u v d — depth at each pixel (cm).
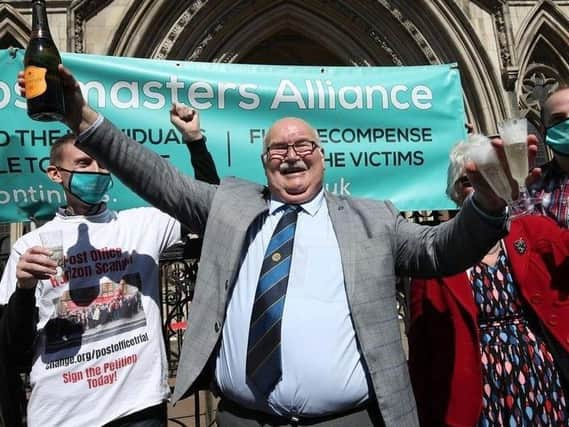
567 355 227
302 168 227
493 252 245
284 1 1093
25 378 346
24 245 250
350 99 437
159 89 413
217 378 213
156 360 244
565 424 221
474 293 231
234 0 1045
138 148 214
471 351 223
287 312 201
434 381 232
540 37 1075
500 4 1037
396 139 440
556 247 238
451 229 186
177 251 328
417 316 249
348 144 433
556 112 281
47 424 223
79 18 939
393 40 1080
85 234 248
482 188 169
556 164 307
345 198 236
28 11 946
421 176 439
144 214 267
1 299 241
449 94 450
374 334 197
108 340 235
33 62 199
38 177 391
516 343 225
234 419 207
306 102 431
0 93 390
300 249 213
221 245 217
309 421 197
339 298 204
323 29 1115
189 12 995
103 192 250
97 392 228
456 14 1020
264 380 195
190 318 215
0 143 388
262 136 424
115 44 923
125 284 245
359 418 198
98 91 402
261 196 235
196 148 283
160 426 242
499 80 1003
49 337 231
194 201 229
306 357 195
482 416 218
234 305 212
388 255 207
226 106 422
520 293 234
